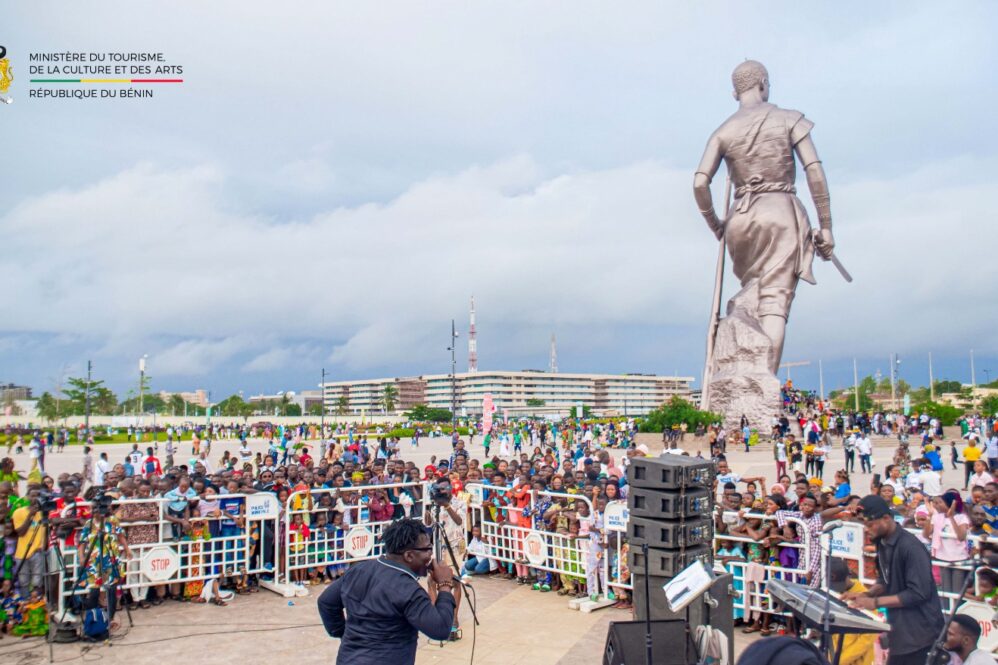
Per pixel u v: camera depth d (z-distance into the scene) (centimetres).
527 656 878
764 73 5128
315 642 923
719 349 4903
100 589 951
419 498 1360
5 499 991
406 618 446
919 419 4941
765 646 306
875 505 584
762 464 3503
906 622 572
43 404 9812
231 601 1113
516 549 1238
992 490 1051
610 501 1112
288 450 4069
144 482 1141
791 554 955
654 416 4903
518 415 17525
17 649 895
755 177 4944
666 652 654
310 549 1211
